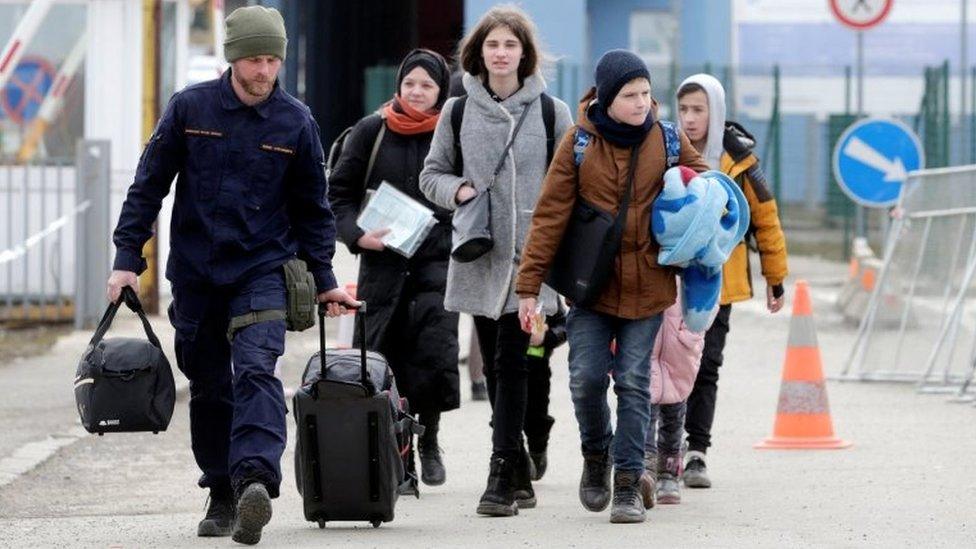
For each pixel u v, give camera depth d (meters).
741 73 71.94
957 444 27.25
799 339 27.38
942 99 66.31
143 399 18.31
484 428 29.33
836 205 69.38
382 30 84.06
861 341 39.41
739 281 23.34
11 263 43.38
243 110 18.30
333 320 45.22
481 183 20.92
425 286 22.98
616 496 20.09
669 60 80.38
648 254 19.50
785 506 21.48
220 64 47.03
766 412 31.78
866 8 48.78
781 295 23.33
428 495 22.67
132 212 18.44
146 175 18.39
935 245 36.06
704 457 23.36
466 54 21.19
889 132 42.16
